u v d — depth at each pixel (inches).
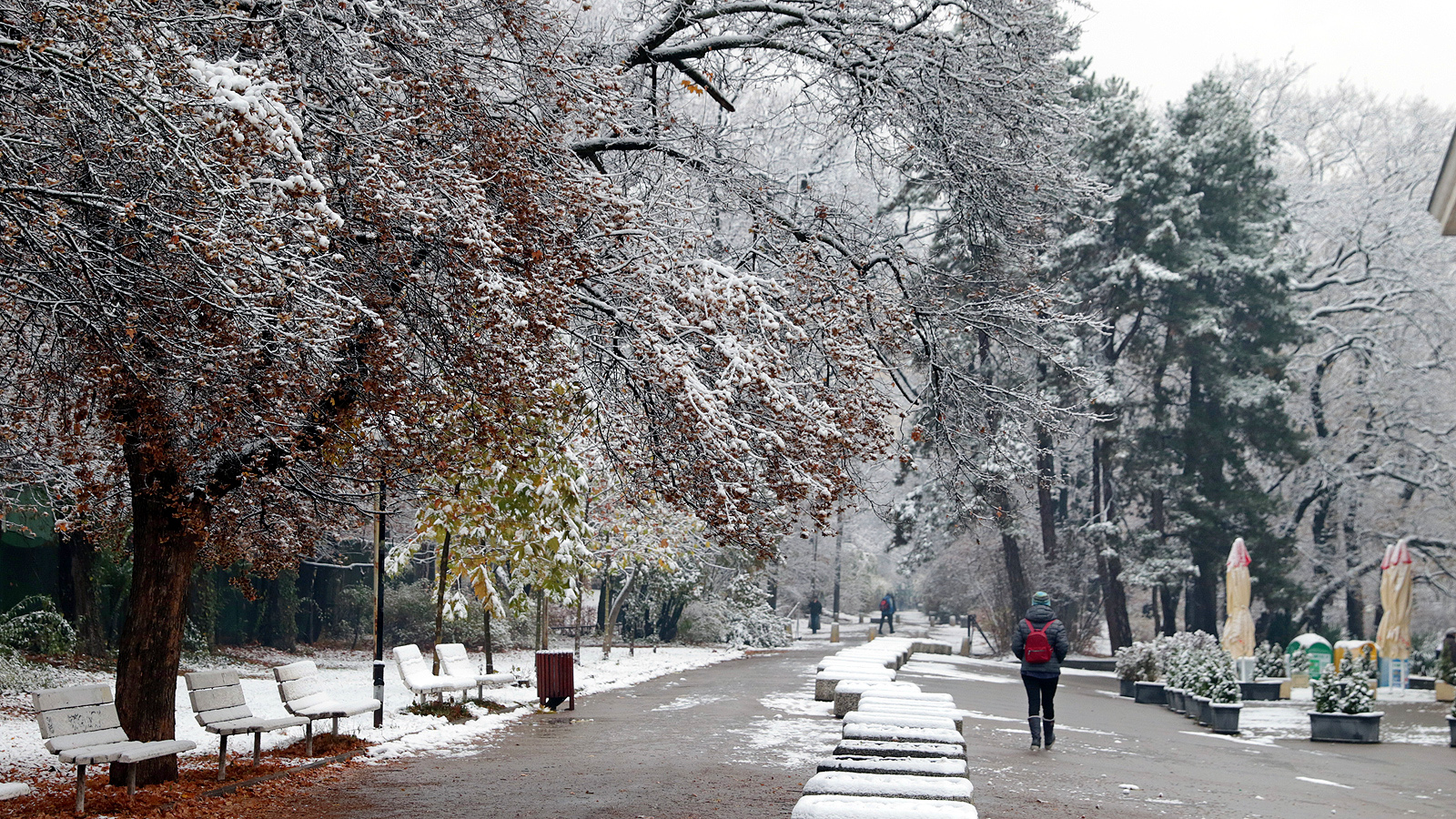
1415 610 1882.4
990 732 578.9
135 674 360.2
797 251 444.8
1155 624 2005.4
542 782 380.5
